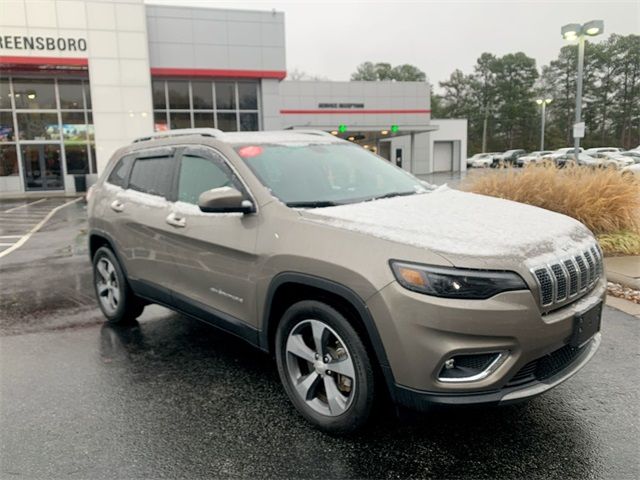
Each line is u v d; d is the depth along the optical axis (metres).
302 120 41.31
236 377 3.90
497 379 2.55
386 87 43.03
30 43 24.25
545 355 2.72
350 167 4.12
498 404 2.59
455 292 2.51
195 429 3.15
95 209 5.21
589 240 3.21
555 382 2.76
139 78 25.61
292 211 3.25
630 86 73.50
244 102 28.97
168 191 4.28
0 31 23.89
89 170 28.62
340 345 2.97
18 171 27.77
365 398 2.83
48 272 7.79
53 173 28.22
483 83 90.75
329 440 3.00
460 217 3.14
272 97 28.92
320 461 2.80
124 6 25.06
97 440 3.04
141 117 25.84
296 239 3.07
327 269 2.84
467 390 2.55
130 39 25.30
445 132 51.09
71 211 17.73
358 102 42.50
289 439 3.02
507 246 2.71
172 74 27.03
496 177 8.98
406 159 47.25
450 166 52.41
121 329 5.05
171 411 3.38
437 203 3.53
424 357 2.54
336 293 2.81
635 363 3.92
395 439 2.99
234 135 4.14
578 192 7.86
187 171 4.14
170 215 4.11
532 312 2.57
